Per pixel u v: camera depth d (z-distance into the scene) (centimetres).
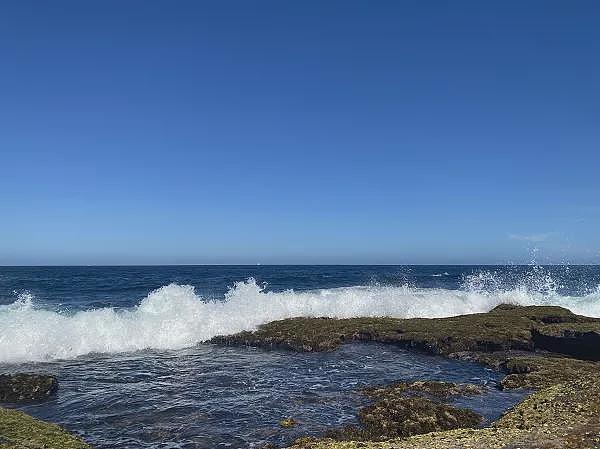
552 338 2267
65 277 6394
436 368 2006
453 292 3559
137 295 3916
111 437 1259
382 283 5084
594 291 4109
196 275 7381
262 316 2817
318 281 5934
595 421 1104
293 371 1928
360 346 2388
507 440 1033
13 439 968
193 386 1711
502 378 1856
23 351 2123
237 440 1233
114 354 2220
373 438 1232
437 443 1050
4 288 4447
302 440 1199
